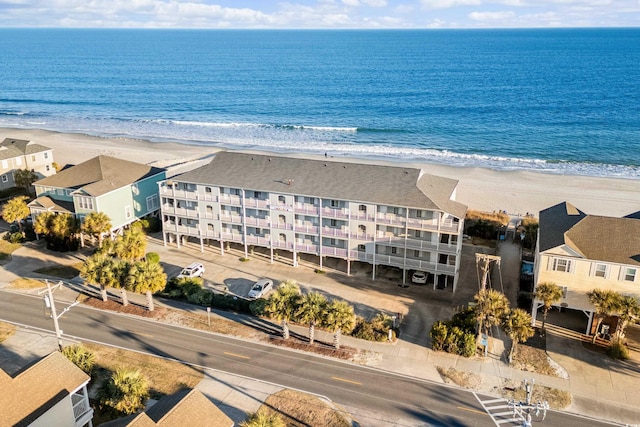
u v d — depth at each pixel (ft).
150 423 93.81
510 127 468.34
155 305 178.81
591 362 147.74
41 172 306.76
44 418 100.12
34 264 209.56
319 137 442.91
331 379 140.56
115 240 198.29
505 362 148.25
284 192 199.11
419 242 186.91
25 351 151.02
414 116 520.83
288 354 151.84
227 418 102.68
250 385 137.69
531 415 126.41
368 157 377.30
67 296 184.55
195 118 533.55
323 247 201.46
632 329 164.04
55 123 513.45
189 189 217.15
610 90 650.02
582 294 155.33
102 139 438.81
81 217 225.15
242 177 210.59
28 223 246.68
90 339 157.79
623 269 147.95
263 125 493.77
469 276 200.54
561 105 560.61
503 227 238.89
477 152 392.88
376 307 178.40
